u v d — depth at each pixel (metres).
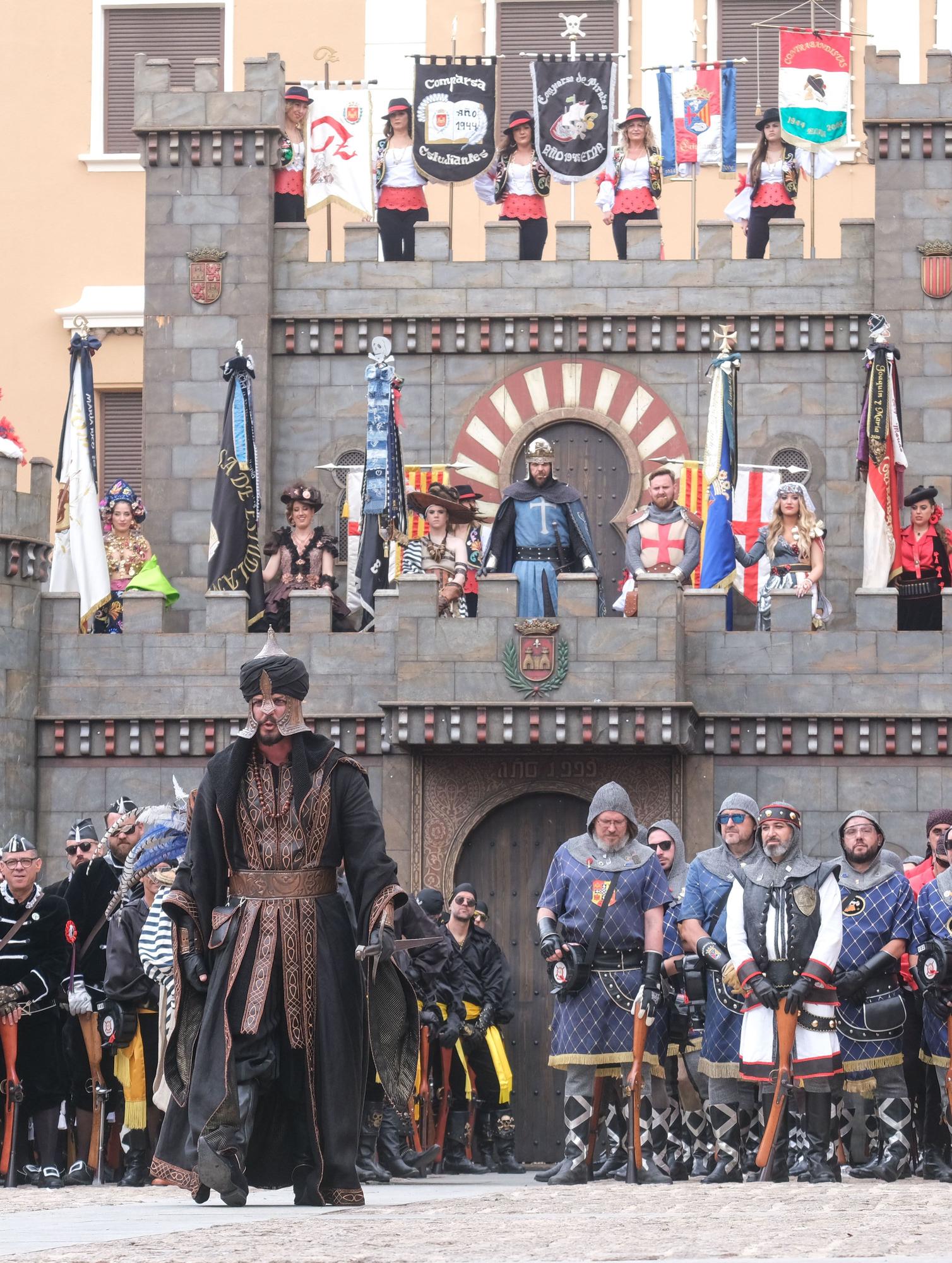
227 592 49.62
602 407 57.16
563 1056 28.59
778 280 56.94
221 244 57.56
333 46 73.00
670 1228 14.89
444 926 38.50
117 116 73.25
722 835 29.39
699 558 51.84
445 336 57.53
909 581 50.97
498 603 47.50
